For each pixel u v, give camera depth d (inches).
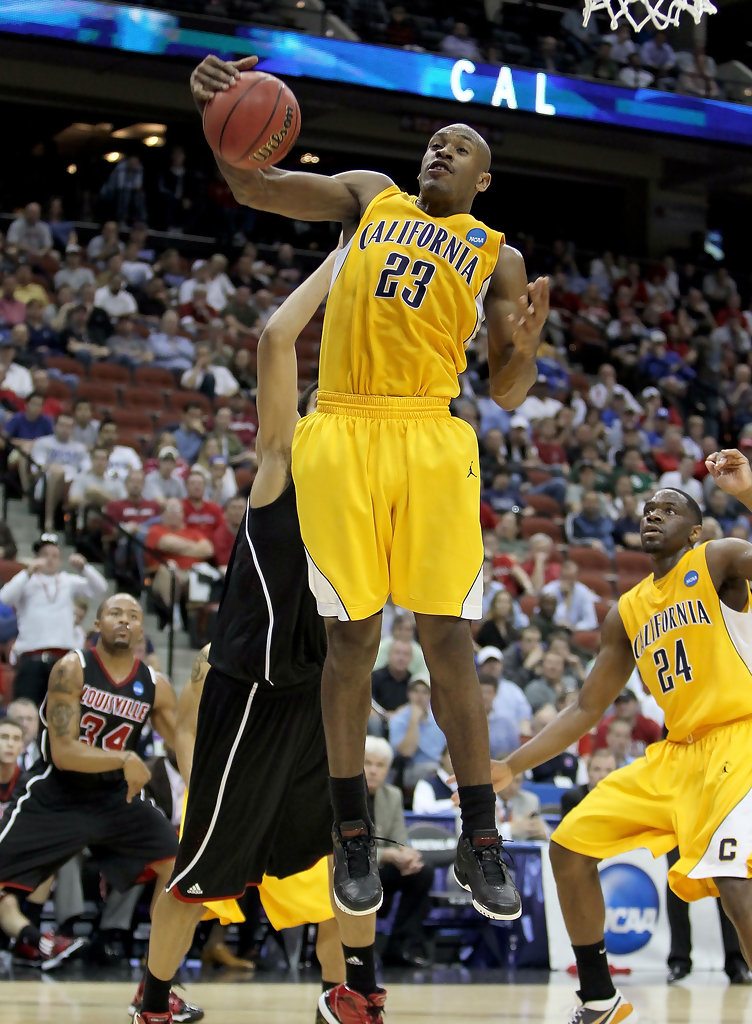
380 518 421.4
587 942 627.5
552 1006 770.2
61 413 1728.6
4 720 1018.1
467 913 1095.6
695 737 616.1
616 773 637.9
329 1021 502.9
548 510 1941.4
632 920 1091.3
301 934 1018.7
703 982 1010.1
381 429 423.8
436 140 439.8
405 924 1055.0
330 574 418.9
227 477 1641.2
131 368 1967.3
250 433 1891.0
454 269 425.1
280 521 555.2
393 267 423.2
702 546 624.4
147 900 1021.8
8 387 1776.6
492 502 1898.4
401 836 1055.6
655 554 639.1
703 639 612.1
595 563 1825.8
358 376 425.7
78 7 1961.1
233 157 414.6
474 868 424.5
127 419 1817.2
